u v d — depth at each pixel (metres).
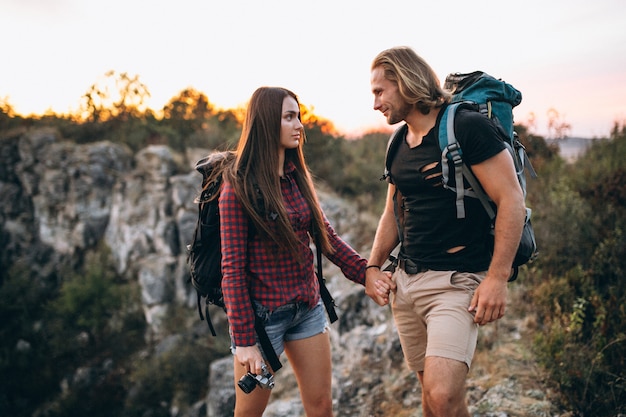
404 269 2.17
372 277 2.32
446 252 2.00
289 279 2.10
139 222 14.41
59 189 15.95
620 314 3.51
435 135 1.92
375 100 2.07
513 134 2.03
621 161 5.72
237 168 1.99
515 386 3.33
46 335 14.04
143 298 13.68
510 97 2.00
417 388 3.95
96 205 15.49
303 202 2.17
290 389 5.35
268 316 2.05
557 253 4.61
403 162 2.06
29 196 16.53
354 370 4.65
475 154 1.81
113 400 11.45
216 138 15.42
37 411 12.27
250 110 2.06
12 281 15.12
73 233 15.61
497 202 1.83
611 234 4.40
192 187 13.66
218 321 11.62
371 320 5.54
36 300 15.06
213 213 2.09
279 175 2.09
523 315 4.20
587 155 6.60
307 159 11.46
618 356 3.20
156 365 10.92
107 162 15.51
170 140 15.70
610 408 2.90
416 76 1.92
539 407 3.07
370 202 10.15
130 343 13.19
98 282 14.20
